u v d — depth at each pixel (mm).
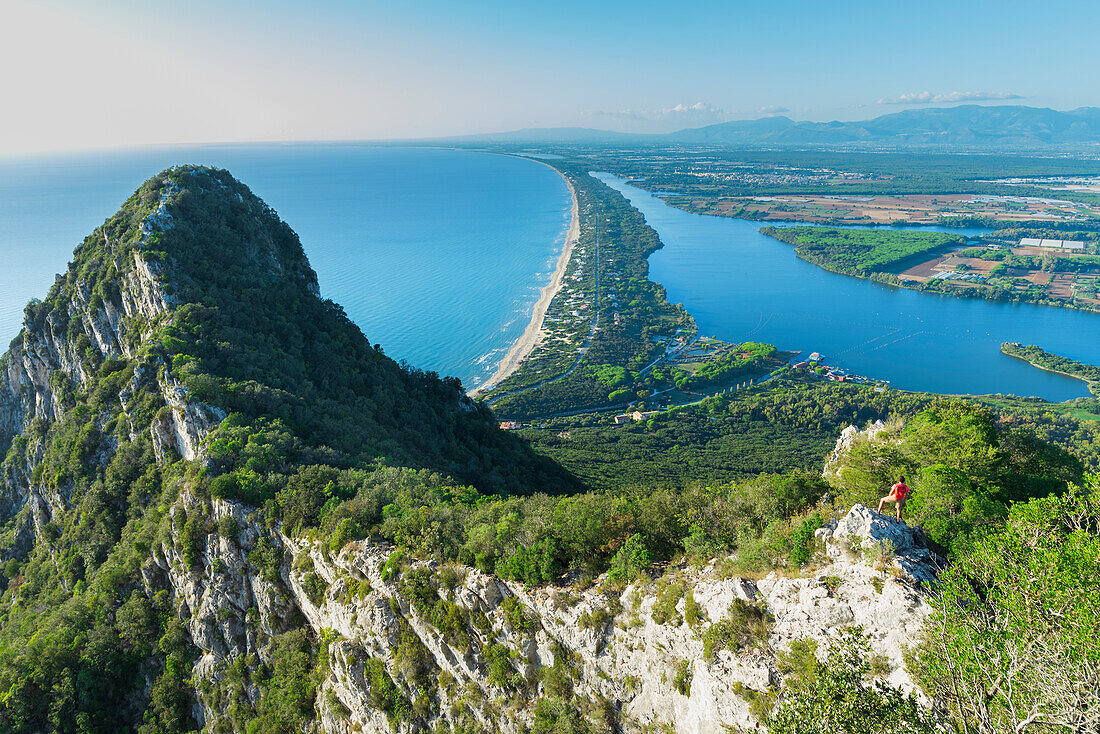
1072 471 59062
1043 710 24344
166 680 72938
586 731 45031
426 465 107812
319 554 65562
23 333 142875
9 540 119812
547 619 49438
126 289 119312
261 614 70562
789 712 28578
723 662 37781
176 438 92375
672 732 40906
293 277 156000
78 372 125750
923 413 65312
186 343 102625
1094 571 26625
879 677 31797
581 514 53906
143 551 82250
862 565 36750
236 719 66812
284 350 121312
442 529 60781
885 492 48156
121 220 135750
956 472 43531
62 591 93562
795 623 36531
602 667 46094
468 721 52094
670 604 43406
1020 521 31859
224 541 72625
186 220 130625
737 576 42000
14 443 135625
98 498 95062
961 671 27297
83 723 71250
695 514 52500
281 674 65812
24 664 75000
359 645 59312
